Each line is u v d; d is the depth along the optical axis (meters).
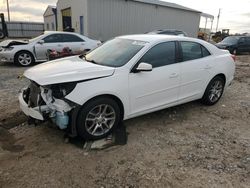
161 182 3.05
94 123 3.86
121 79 3.94
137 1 21.17
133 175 3.17
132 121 4.75
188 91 5.03
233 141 4.16
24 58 10.79
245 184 3.08
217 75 5.59
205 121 4.93
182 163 3.46
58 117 3.60
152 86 4.33
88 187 2.93
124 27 21.05
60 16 25.16
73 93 3.55
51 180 3.03
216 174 3.25
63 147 3.75
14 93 6.32
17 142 3.89
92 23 19.19
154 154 3.66
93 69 3.86
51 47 11.07
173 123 4.76
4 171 3.17
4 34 26.00
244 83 8.52
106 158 3.51
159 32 18.06
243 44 19.56
